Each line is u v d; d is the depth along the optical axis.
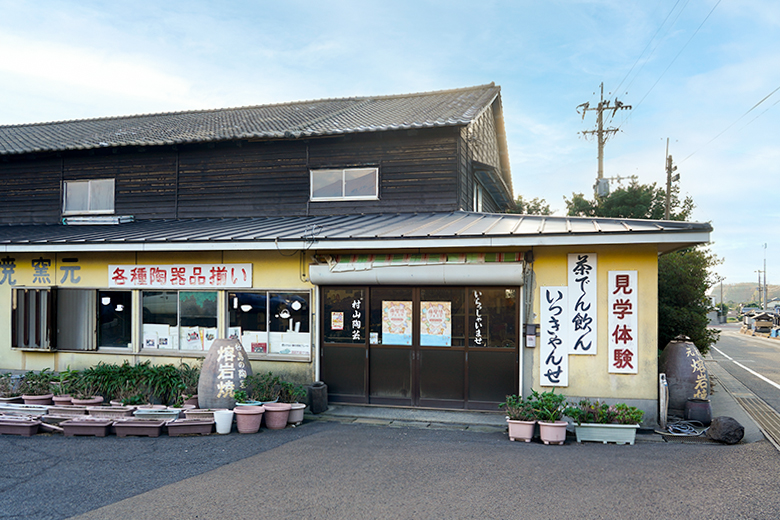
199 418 7.47
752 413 9.05
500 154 17.28
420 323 8.95
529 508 4.55
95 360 10.36
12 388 9.05
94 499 4.84
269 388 8.13
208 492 4.99
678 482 5.19
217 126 14.03
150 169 12.85
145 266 10.16
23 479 5.41
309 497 4.84
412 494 4.90
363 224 9.95
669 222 7.86
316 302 9.34
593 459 6.02
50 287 10.52
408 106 14.03
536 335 8.25
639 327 7.86
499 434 7.40
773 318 35.44
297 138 11.64
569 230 7.59
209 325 9.90
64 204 13.35
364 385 9.14
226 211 12.34
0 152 13.02
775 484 5.13
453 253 8.49
